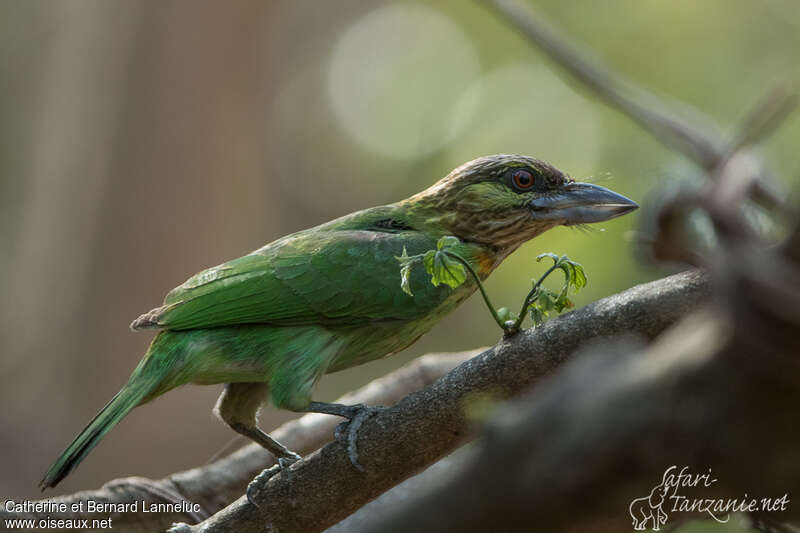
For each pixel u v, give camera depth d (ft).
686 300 19.11
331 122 117.60
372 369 88.33
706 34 72.69
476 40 99.66
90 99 82.64
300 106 117.29
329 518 23.91
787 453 9.15
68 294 79.92
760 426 9.09
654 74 72.49
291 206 116.06
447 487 10.34
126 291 79.46
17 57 91.40
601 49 74.38
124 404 31.09
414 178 103.45
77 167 82.17
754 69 69.77
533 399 10.27
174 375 32.12
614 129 68.44
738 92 69.05
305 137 117.19
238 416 33.83
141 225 80.23
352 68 117.39
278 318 32.58
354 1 119.14
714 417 9.20
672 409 9.34
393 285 33.19
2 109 92.43
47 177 84.07
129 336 78.43
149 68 81.46
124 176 80.89
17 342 80.79
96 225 80.43
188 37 81.66
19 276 83.66
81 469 71.26
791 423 8.99
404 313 33.55
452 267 22.59
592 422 9.58
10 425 76.54
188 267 81.51
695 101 69.92
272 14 84.89
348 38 119.03
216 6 81.76
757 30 71.10
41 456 75.66
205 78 82.38
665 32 73.67
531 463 9.82
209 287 32.91
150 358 32.12
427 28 108.47
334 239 34.14
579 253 53.83
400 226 35.96
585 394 9.73
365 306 33.04
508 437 9.97
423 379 36.22
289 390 32.24
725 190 9.29
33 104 90.27
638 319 19.57
